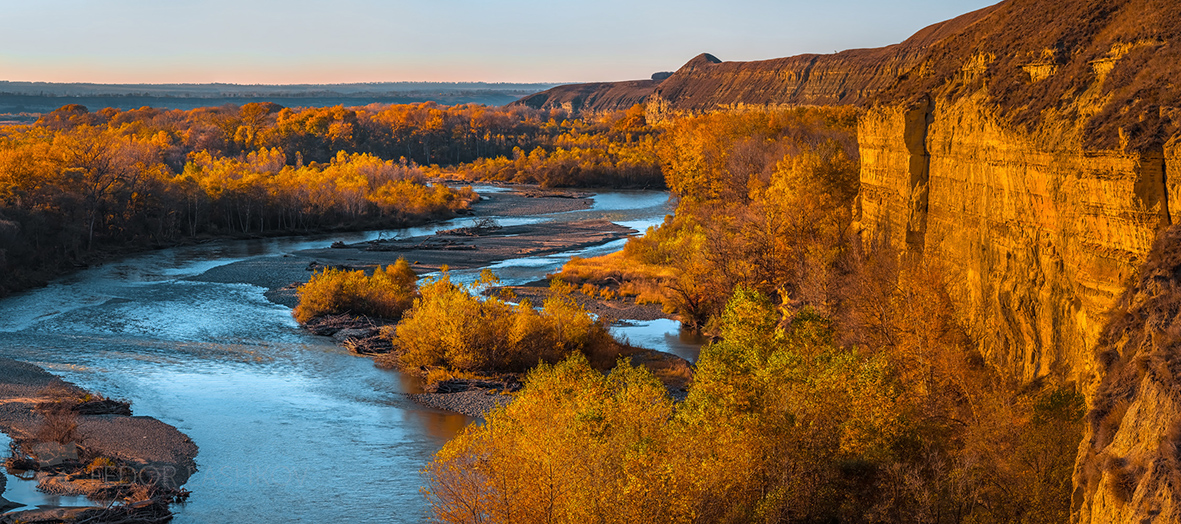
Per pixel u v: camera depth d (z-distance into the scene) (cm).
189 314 5981
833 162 5828
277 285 7088
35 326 5472
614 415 2416
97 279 7250
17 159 8200
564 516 2070
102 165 9169
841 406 2388
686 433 2277
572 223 11556
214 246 9519
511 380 4466
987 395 2683
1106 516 1550
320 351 5084
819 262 4644
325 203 11400
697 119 10906
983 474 2142
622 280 7075
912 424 2400
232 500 2961
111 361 4694
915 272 3422
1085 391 2238
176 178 10438
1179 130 2045
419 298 6088
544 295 6650
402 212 12038
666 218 9088
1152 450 1462
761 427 2278
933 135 3731
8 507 2720
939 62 4094
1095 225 2328
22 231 7212
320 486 3103
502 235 10369
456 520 2247
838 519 2167
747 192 8056
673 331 5647
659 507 1995
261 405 4053
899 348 3084
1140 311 1856
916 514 2069
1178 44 2331
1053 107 2728
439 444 3584
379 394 4291
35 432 3403
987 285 3088
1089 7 3045
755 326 3294
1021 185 2825
